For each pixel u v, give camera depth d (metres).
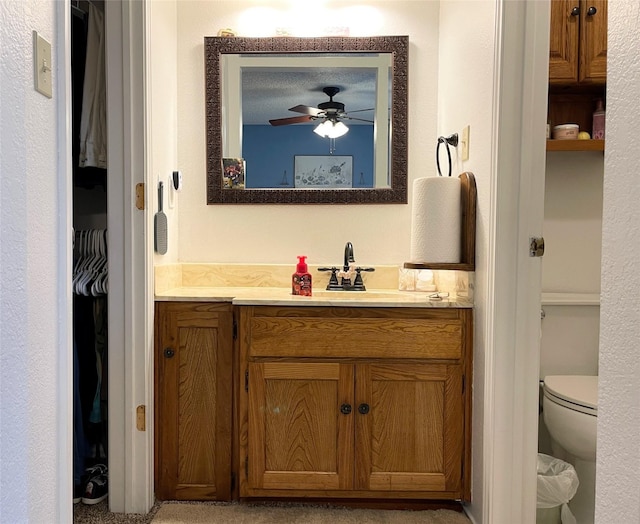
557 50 1.94
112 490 1.73
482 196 1.61
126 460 1.73
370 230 2.21
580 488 1.75
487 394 1.54
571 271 2.19
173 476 1.79
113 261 1.72
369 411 1.71
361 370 1.71
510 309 1.49
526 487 1.50
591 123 2.12
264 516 1.70
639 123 0.71
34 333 0.90
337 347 1.70
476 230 1.68
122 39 1.69
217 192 2.20
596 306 2.04
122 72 1.69
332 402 1.72
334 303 1.69
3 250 0.80
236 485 1.79
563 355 2.05
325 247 2.21
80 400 1.83
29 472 0.88
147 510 1.73
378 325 1.70
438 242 1.70
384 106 2.19
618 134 0.76
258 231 2.22
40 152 0.92
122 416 1.73
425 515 1.72
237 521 1.67
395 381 1.71
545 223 2.19
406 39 2.16
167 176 2.03
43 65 0.92
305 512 1.73
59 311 0.98
